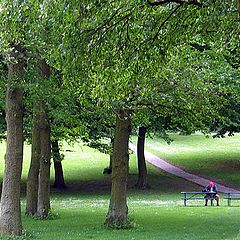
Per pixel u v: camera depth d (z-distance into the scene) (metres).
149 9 13.45
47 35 15.49
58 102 22.59
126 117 22.44
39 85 21.38
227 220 26.48
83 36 12.62
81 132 27.83
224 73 21.91
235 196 42.62
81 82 13.95
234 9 13.23
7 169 19.12
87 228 23.20
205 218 27.42
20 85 19.05
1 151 77.38
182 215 28.94
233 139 89.12
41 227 23.48
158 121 39.28
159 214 29.45
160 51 14.54
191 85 20.67
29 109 25.59
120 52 13.70
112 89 14.61
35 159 28.53
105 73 13.80
